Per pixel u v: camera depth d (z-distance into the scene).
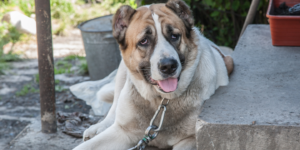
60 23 11.06
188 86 2.48
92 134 3.12
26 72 7.86
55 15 11.73
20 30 10.48
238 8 5.62
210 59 2.62
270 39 3.89
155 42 2.34
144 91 2.49
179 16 2.51
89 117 4.25
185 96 2.48
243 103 2.31
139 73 2.45
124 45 2.54
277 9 3.88
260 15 5.58
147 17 2.38
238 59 3.35
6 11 11.40
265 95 2.43
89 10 12.56
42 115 3.88
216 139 2.04
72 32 10.94
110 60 6.05
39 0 3.66
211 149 2.07
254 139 1.98
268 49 3.56
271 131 1.93
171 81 2.33
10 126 5.26
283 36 3.56
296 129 1.89
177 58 2.27
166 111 2.50
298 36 3.51
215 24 6.15
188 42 2.47
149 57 2.36
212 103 2.36
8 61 8.64
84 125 4.00
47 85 3.83
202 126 2.05
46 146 3.63
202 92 2.52
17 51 9.27
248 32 4.20
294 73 2.86
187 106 2.48
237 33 5.81
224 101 2.38
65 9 11.90
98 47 5.95
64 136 3.83
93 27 6.11
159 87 2.34
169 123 2.52
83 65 7.59
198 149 2.10
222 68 2.78
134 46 2.43
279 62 3.16
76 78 7.30
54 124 3.92
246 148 2.01
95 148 2.60
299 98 2.33
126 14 2.46
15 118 5.53
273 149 1.96
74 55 8.57
